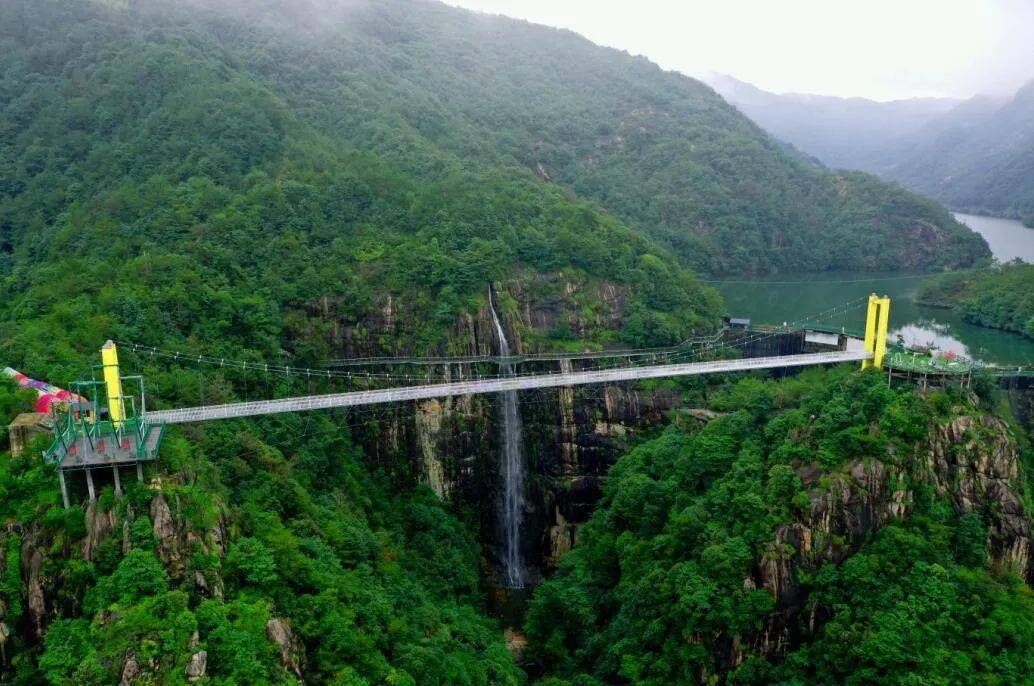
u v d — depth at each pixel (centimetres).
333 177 16388
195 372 11350
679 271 18075
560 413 15062
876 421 9825
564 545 14812
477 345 15088
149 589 6906
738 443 11000
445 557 12119
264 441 10988
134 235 13812
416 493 14125
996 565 9219
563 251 16450
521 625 12381
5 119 17212
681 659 9181
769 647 9075
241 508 8425
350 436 13875
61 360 9812
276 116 17500
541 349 15438
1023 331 18375
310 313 14450
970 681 7869
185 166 15425
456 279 15212
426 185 17388
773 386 12925
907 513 9281
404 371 14725
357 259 15262
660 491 11144
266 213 15012
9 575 7031
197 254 13600
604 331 16038
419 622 9444
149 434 7781
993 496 9525
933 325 19700
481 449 15012
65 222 14550
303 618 7712
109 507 7306
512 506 15088
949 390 10269
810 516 9294
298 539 8725
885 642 8231
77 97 17400
